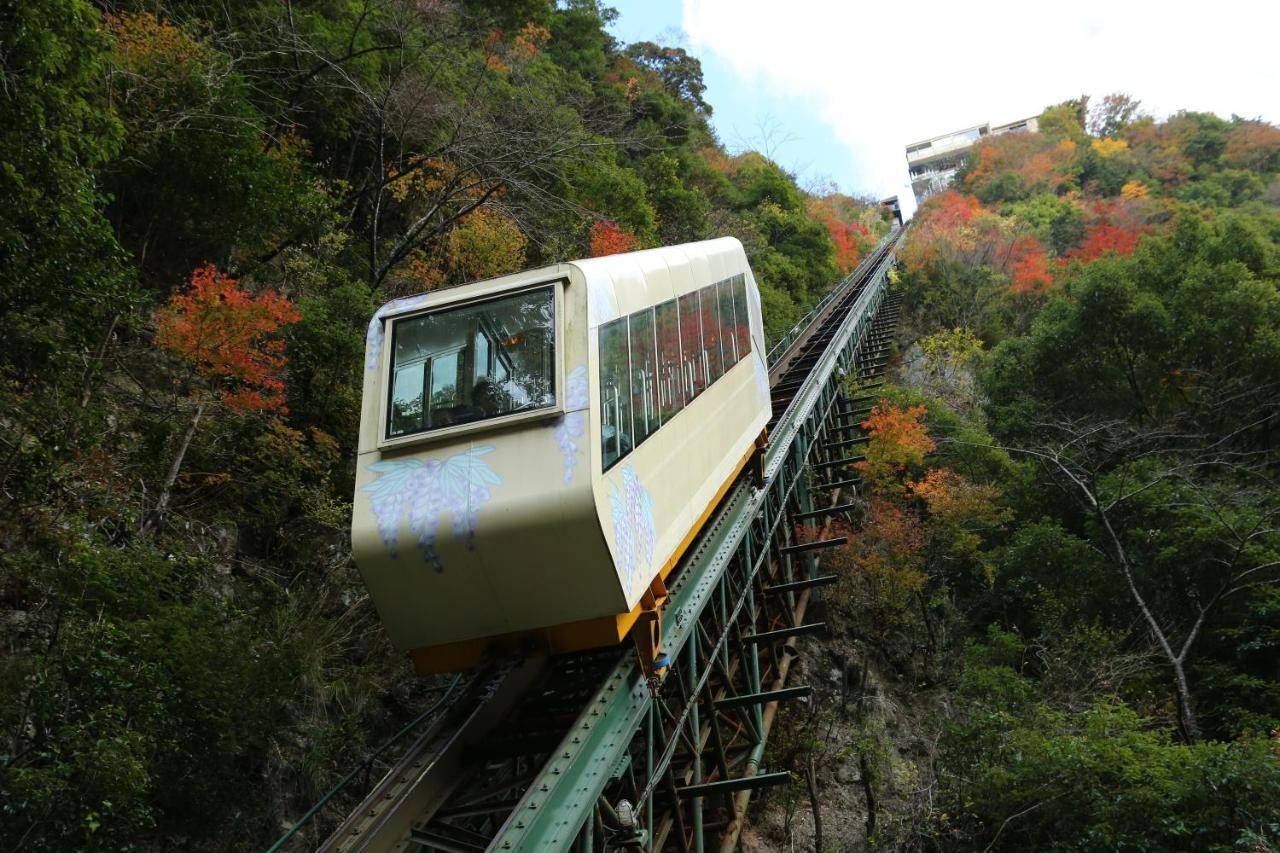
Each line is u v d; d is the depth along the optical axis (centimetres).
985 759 1252
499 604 709
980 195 6397
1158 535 1739
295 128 1816
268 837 843
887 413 2072
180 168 1296
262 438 1127
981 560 1875
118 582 822
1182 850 1030
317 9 1973
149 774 701
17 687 703
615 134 3102
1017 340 2873
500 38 3012
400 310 801
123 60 1256
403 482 719
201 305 1051
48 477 852
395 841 619
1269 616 1520
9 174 771
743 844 1219
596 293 787
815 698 1528
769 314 3111
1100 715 1259
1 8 773
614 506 721
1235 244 2534
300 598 1088
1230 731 1388
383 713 1061
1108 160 6353
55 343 894
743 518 1212
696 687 979
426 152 1908
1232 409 2197
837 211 6569
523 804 597
